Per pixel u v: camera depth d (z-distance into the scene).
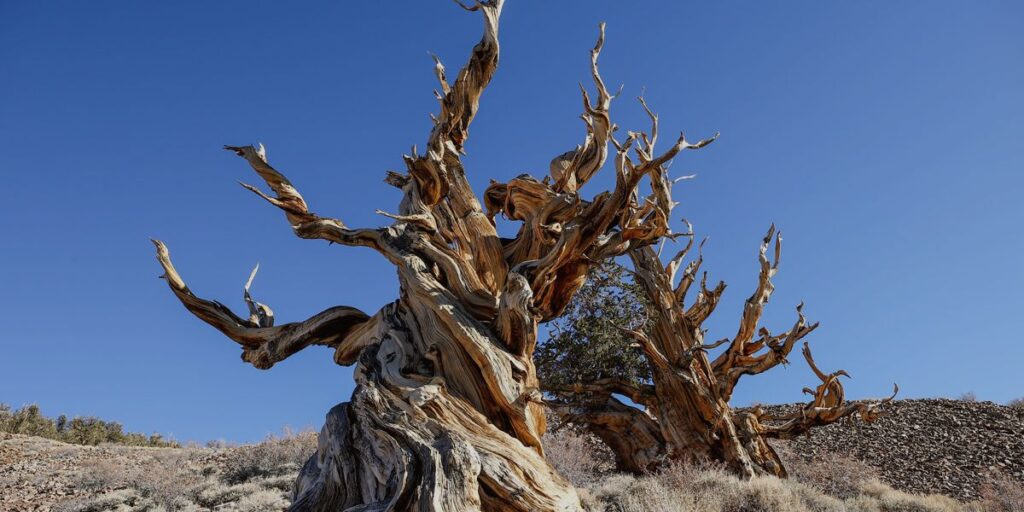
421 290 8.83
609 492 11.91
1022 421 22.27
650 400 15.74
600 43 9.46
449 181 10.15
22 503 13.80
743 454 15.07
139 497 13.85
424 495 6.62
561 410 16.16
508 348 8.52
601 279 14.80
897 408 25.17
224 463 16.88
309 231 9.66
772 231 16.83
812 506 11.93
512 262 10.43
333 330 9.98
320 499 7.61
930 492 16.38
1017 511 13.99
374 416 7.69
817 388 16.38
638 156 8.93
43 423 25.83
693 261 16.78
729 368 16.55
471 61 9.90
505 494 7.03
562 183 10.91
